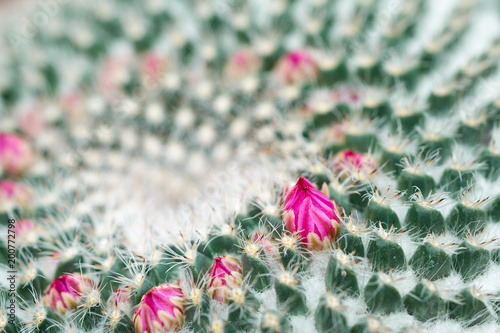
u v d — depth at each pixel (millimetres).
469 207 193
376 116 218
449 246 189
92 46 267
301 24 256
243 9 257
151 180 237
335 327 180
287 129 223
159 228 206
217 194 211
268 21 257
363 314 185
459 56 239
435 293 182
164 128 243
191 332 186
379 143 210
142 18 268
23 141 240
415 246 192
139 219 214
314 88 231
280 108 230
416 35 247
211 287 188
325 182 201
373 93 220
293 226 190
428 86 231
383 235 188
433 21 252
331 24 250
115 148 243
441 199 193
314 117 220
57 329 192
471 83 224
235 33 252
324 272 191
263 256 190
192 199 222
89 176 232
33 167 237
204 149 239
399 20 245
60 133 248
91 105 249
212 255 196
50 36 276
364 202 198
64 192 224
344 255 184
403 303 185
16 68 272
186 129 241
